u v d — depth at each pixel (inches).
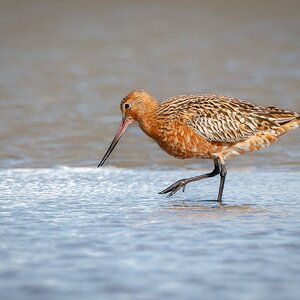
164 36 1423.5
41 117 866.1
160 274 347.9
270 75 1079.0
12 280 338.6
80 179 616.1
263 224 448.8
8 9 1690.5
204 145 570.3
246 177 628.4
